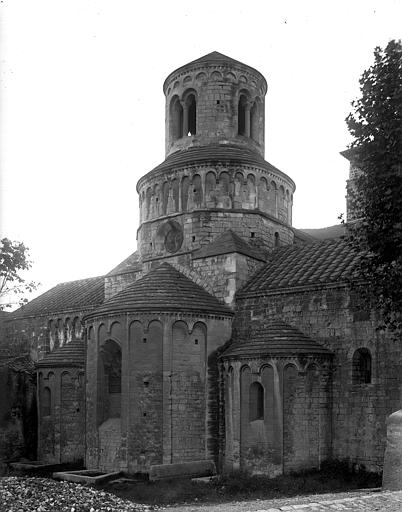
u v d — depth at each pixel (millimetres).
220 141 38469
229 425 30016
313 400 28641
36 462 38156
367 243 23547
